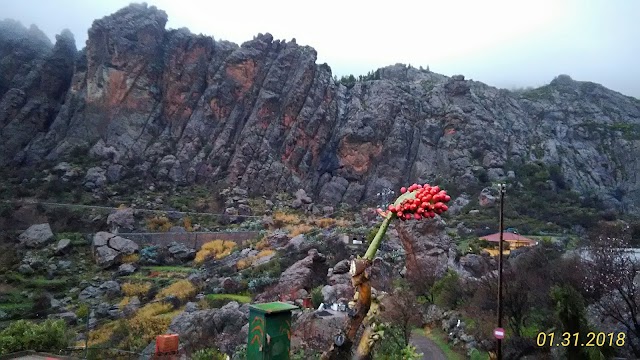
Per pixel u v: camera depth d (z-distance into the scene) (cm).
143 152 9062
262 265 4688
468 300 2970
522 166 9250
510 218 6944
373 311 545
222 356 2164
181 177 8719
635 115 12488
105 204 7238
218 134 9525
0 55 10606
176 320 3403
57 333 2325
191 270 5222
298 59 10406
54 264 5306
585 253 3659
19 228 6291
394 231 5216
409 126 10081
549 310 2409
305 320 2609
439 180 8819
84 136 9081
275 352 604
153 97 9812
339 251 4678
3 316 3988
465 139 9762
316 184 9219
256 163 8881
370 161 9488
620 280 2314
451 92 10931
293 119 9694
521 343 2111
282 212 7606
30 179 7788
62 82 10119
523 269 3212
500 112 11269
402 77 13150
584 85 13562
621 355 1967
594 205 8212
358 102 10431
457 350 2484
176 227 6606
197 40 10262
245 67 10075
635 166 9938
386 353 1177
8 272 5009
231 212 7450
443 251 3944
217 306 3797
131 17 10250
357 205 8650
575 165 10044
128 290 4478
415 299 3191
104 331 3472
